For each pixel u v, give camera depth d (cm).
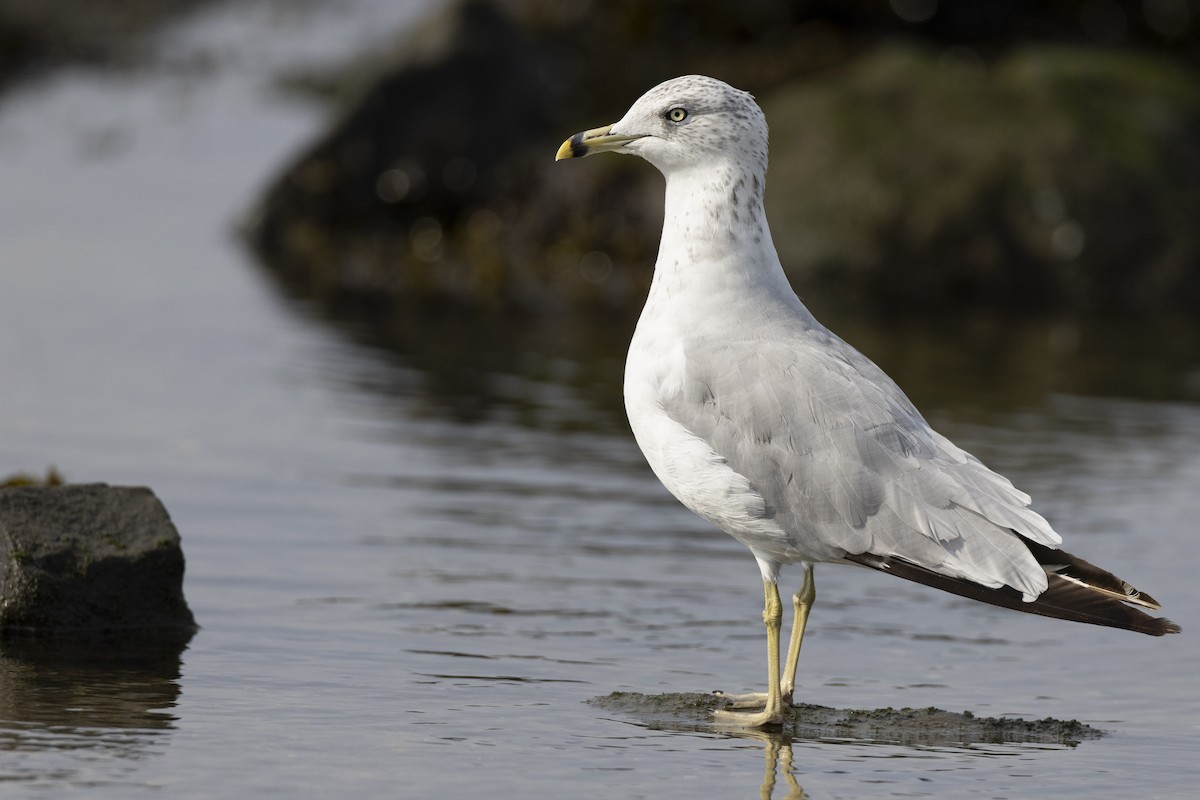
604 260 2461
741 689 891
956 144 2419
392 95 2614
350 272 2431
